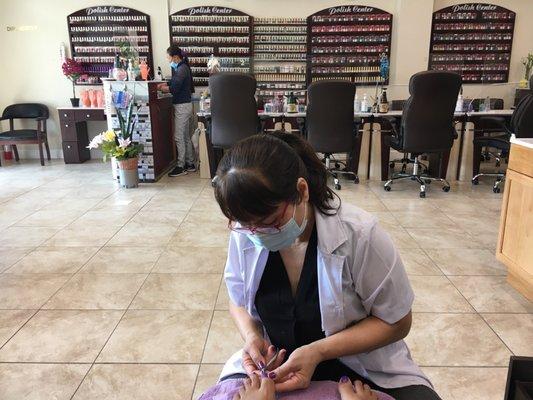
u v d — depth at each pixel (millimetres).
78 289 2590
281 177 826
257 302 1081
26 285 2641
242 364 1062
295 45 6465
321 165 1011
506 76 6570
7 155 6633
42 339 2102
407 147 4520
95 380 1822
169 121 5879
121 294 2529
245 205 814
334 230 984
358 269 991
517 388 973
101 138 4828
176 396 1729
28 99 6633
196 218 3871
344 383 960
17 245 3268
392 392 1029
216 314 2312
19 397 1727
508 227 2520
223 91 4602
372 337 1002
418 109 4359
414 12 6270
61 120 6152
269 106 5469
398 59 6426
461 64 6523
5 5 6332
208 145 5246
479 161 5027
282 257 1050
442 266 2867
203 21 6359
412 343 2047
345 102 4594
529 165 2307
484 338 2084
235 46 6445
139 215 3965
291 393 938
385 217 3885
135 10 6309
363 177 5363
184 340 2090
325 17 6359
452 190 4797
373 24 6367
